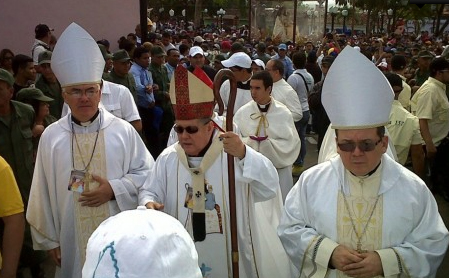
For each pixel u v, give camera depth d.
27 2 8.82
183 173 2.67
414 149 4.43
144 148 3.16
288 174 4.59
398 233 2.23
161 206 2.43
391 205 2.25
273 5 17.72
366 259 2.17
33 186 3.02
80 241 2.95
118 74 5.95
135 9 11.38
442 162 5.96
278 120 4.48
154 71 7.54
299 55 7.33
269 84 4.47
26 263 3.94
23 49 8.86
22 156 3.87
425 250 2.22
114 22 10.80
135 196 3.00
